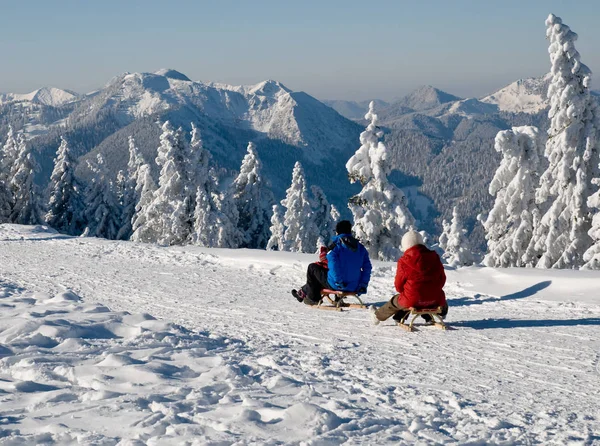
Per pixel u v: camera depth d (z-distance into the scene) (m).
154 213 41.38
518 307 9.39
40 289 12.06
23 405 4.51
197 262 15.62
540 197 24.23
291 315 9.27
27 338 6.78
